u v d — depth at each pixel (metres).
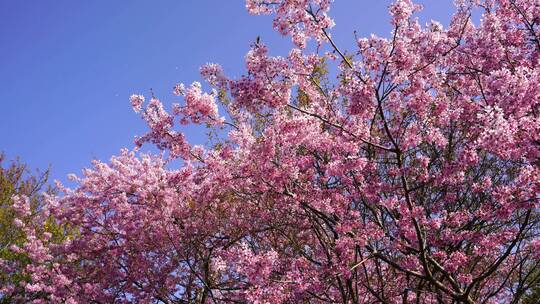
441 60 8.00
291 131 7.85
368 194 7.93
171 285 10.55
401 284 9.70
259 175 8.40
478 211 7.64
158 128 8.48
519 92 6.07
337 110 8.93
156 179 10.79
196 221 10.91
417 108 7.71
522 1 8.08
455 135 10.06
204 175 9.30
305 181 8.92
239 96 7.93
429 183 8.06
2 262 13.36
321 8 7.57
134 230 10.88
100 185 11.68
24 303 12.48
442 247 8.25
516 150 6.39
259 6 7.70
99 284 10.84
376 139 8.42
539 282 9.54
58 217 11.82
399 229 7.89
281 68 7.75
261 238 10.54
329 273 7.97
